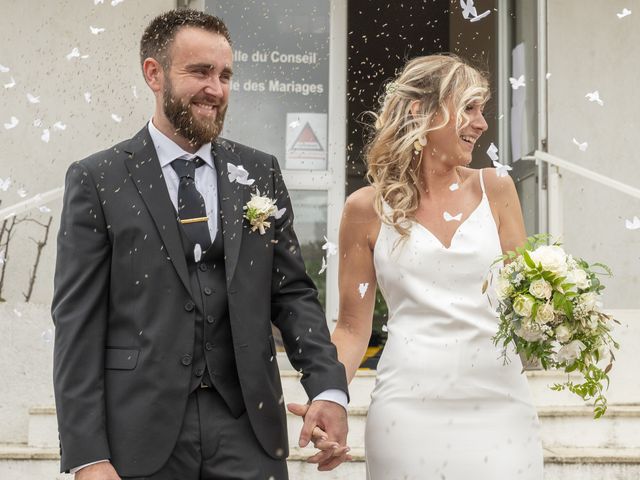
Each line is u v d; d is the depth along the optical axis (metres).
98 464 2.49
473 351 2.92
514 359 2.95
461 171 3.16
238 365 2.62
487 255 2.98
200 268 2.66
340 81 6.32
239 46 6.30
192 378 2.59
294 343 2.77
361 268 3.13
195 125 2.68
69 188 2.69
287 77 6.32
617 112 6.27
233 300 2.65
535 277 2.75
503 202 3.07
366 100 9.05
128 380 2.55
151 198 2.66
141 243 2.62
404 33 8.77
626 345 5.07
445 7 8.30
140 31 5.99
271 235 2.79
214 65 2.67
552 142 6.23
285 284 2.83
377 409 3.00
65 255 2.63
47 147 5.90
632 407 4.84
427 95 3.02
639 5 6.30
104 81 5.96
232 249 2.68
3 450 4.35
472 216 3.02
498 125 6.54
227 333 2.65
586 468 4.16
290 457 4.21
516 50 6.51
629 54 6.29
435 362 2.92
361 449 4.42
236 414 2.62
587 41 6.28
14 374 5.01
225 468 2.58
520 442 2.90
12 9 5.94
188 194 2.70
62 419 2.53
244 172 2.73
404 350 2.97
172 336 2.58
